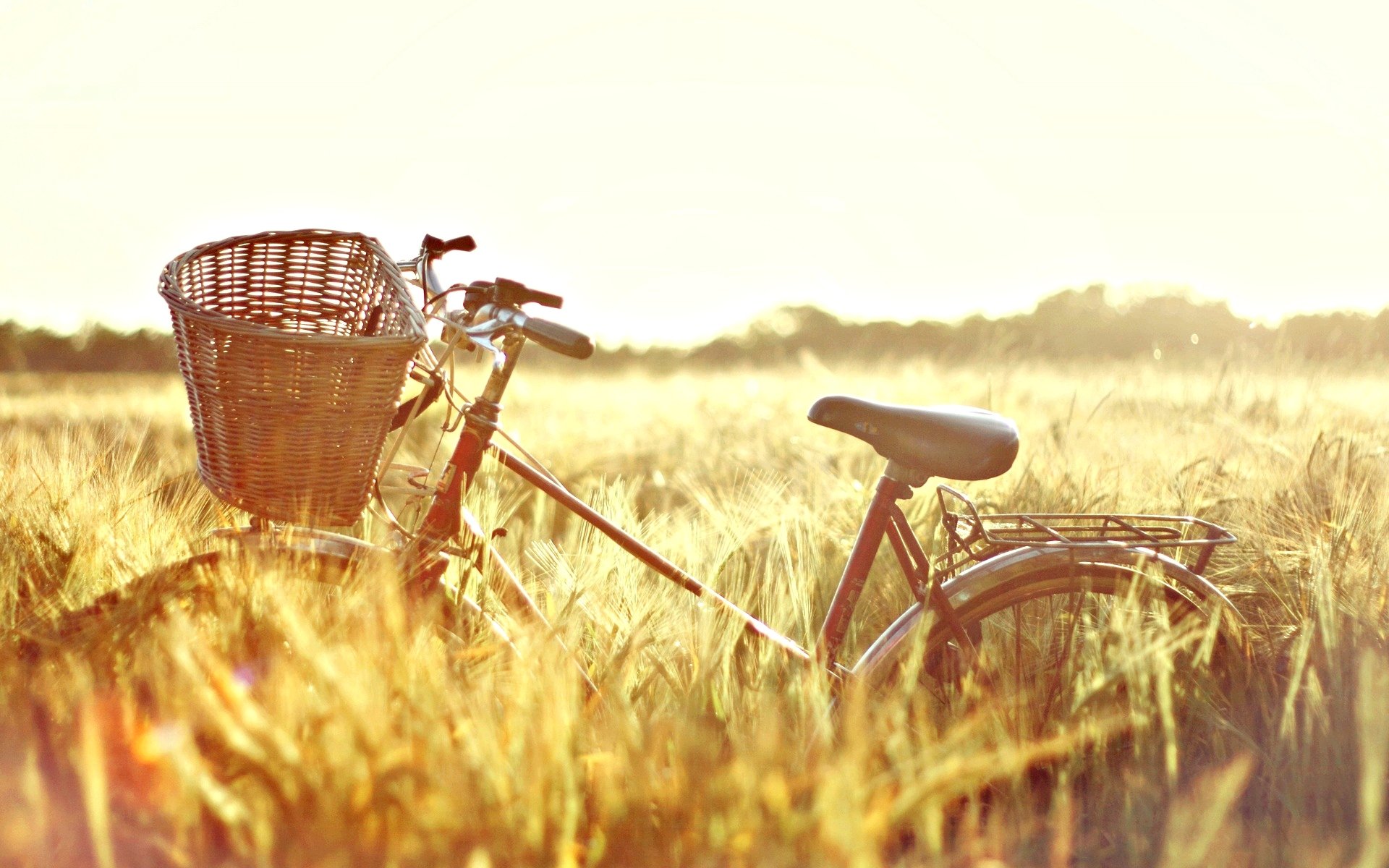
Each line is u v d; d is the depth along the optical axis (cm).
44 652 188
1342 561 264
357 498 194
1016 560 227
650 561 221
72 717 175
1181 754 210
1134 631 210
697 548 294
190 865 154
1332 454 383
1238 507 338
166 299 182
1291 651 240
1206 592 230
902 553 228
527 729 172
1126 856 187
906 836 195
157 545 249
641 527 296
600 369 1709
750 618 223
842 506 367
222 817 150
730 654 216
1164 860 172
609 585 248
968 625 228
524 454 219
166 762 162
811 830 154
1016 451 217
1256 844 189
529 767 164
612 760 174
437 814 153
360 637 182
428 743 163
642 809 163
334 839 149
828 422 222
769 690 206
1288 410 527
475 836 153
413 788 156
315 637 177
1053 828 188
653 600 238
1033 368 920
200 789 149
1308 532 295
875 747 190
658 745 174
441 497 215
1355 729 194
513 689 186
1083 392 719
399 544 212
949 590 225
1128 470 395
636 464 560
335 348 179
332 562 204
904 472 224
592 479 457
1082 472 384
